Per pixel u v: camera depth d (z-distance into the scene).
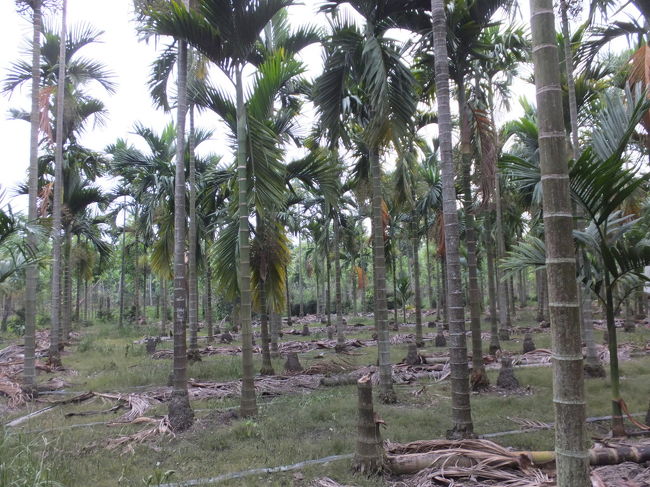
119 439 6.04
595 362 9.15
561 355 2.46
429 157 14.33
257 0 6.88
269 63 7.45
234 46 7.13
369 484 4.45
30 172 9.23
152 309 42.44
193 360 12.98
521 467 4.38
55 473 4.63
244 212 7.16
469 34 7.42
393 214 16.52
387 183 13.03
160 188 13.30
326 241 19.09
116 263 36.22
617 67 9.98
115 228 24.28
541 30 2.59
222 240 9.10
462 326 5.64
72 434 6.41
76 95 14.10
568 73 8.91
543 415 6.68
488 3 7.27
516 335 17.97
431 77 8.09
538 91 2.60
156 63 9.27
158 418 7.12
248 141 7.39
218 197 13.86
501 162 5.22
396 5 7.05
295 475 4.76
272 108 7.87
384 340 7.95
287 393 8.84
